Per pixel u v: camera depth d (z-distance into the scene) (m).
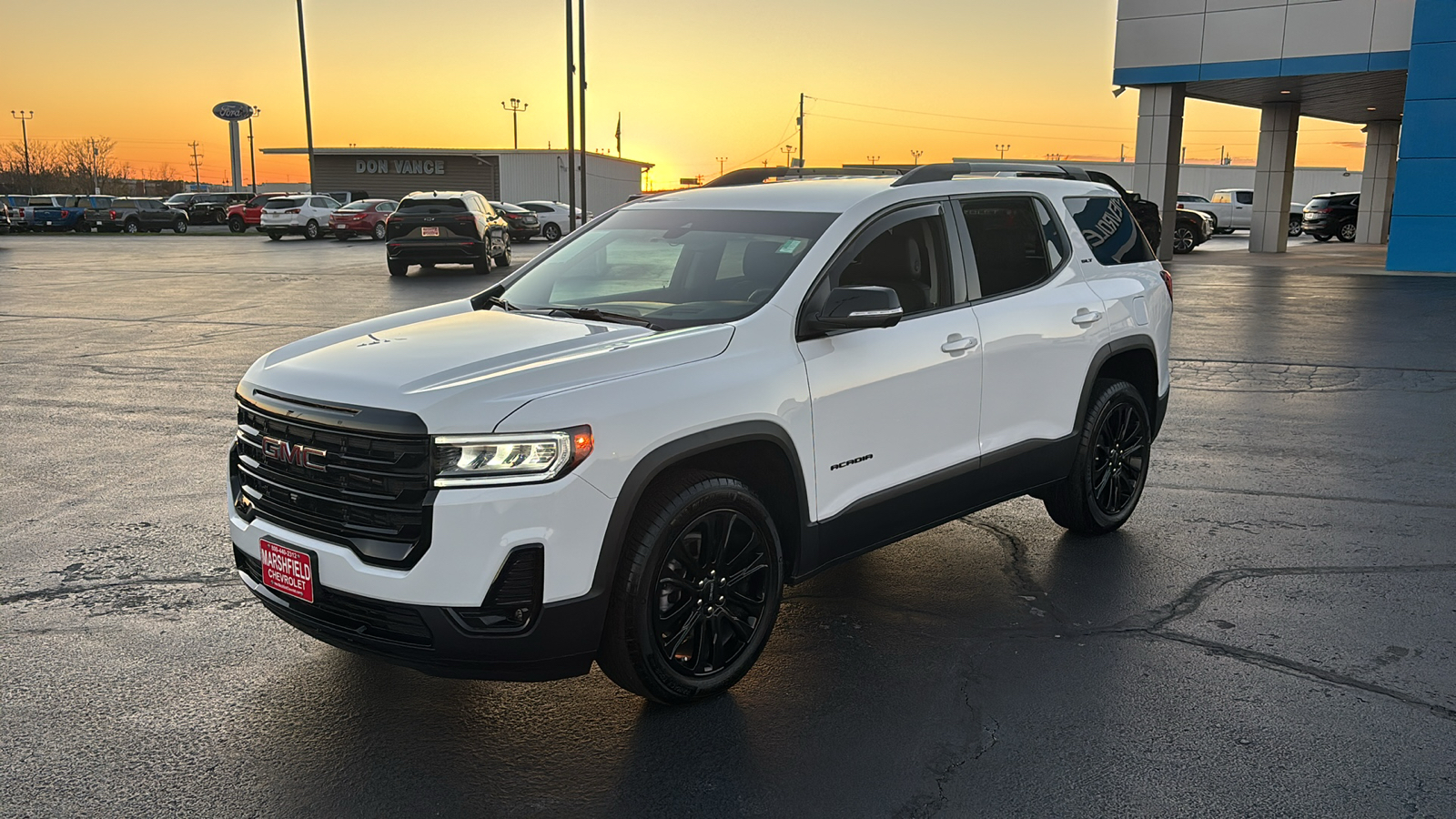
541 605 3.14
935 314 4.38
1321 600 4.62
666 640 3.49
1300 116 33.59
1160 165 26.58
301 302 16.69
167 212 47.84
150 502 5.98
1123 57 26.30
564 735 3.47
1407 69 22.56
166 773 3.23
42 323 13.89
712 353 3.60
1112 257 5.46
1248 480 6.56
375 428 3.12
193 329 13.41
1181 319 14.32
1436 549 5.27
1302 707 3.65
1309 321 14.11
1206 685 3.81
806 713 3.61
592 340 3.62
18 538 5.38
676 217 4.59
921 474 4.30
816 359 3.85
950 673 3.92
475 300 4.56
